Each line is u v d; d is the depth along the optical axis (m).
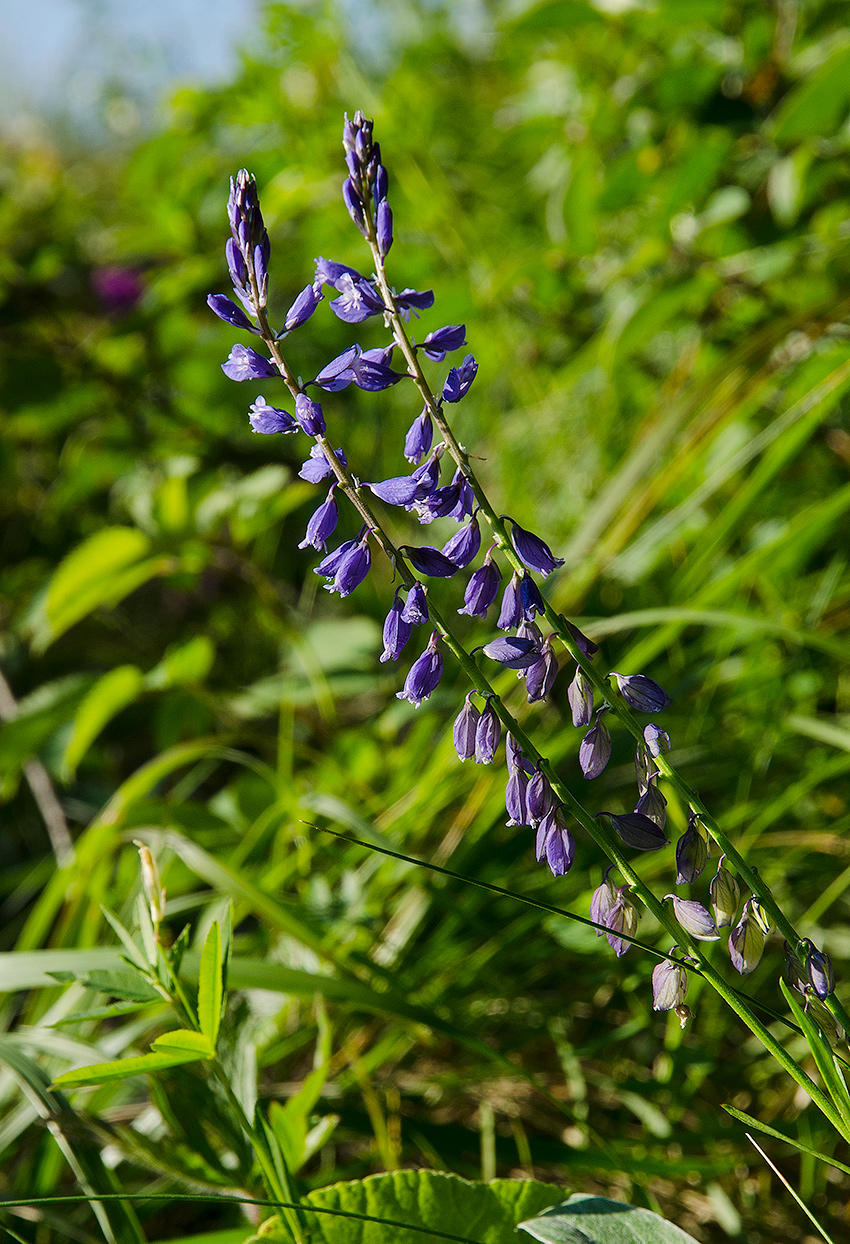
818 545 3.14
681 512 2.80
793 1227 1.92
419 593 1.16
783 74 3.23
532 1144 1.92
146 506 3.28
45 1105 1.79
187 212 4.52
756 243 3.28
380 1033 2.44
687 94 3.28
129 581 3.32
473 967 2.43
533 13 3.42
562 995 2.50
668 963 1.21
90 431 4.40
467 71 5.64
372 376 1.13
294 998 2.35
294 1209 1.47
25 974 2.04
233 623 4.50
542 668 1.19
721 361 3.19
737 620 2.40
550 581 3.20
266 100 4.33
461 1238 1.43
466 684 3.20
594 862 2.65
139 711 4.07
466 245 4.27
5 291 4.32
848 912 2.51
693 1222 1.98
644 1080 2.21
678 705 3.15
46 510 4.48
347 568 1.16
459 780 2.84
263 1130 1.56
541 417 4.11
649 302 3.09
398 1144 2.09
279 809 2.66
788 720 2.58
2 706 3.89
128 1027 2.16
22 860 3.77
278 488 3.26
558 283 3.76
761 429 3.43
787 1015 2.29
